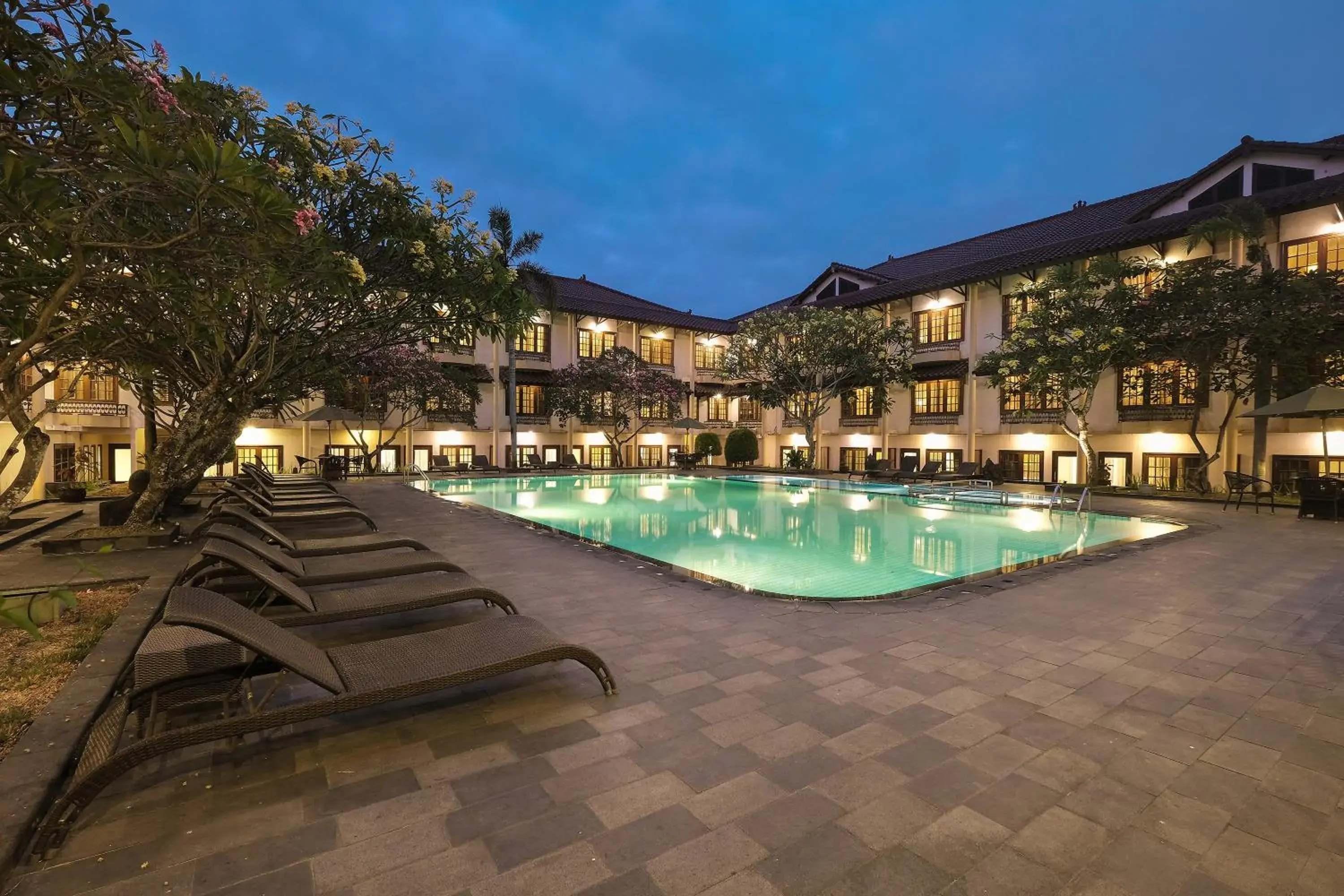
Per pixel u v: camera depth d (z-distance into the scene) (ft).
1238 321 43.91
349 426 71.31
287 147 17.92
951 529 36.63
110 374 25.63
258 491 33.78
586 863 6.56
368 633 13.97
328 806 7.49
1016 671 12.12
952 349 74.18
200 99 11.90
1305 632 14.60
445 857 6.61
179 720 9.43
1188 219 52.60
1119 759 8.82
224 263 12.23
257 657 9.59
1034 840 7.02
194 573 13.10
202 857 6.51
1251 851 6.85
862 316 72.74
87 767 7.01
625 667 12.16
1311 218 48.49
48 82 9.31
